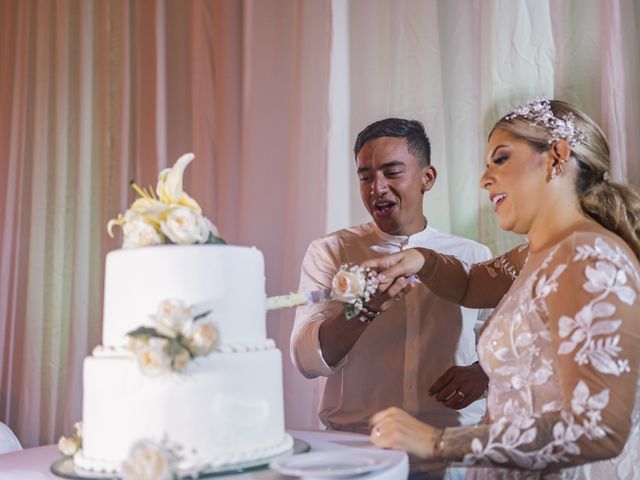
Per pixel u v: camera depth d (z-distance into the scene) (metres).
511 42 2.50
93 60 3.37
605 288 1.47
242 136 2.95
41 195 3.43
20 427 3.36
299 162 2.79
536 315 1.58
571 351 1.46
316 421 2.67
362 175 2.38
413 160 2.34
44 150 3.45
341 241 2.42
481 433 1.50
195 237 1.54
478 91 2.59
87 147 3.33
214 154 3.05
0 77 3.60
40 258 3.41
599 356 1.43
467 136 2.62
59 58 3.41
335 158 2.71
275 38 2.96
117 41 3.30
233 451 1.45
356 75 2.76
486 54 2.52
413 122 2.39
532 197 1.73
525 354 1.59
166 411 1.40
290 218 2.79
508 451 1.46
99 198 3.33
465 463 1.50
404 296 2.28
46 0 3.48
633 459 1.58
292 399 2.73
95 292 3.30
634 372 1.44
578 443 1.41
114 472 1.41
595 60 2.38
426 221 2.46
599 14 2.36
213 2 3.07
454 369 2.10
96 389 1.46
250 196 2.91
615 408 1.41
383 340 2.29
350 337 2.09
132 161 3.26
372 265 2.03
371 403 2.27
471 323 2.30
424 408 2.24
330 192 2.71
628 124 2.25
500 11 2.51
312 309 2.31
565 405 1.45
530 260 1.73
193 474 1.32
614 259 1.51
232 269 1.51
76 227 3.30
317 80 2.81
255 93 2.94
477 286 2.15
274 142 2.93
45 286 3.42
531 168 1.73
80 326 3.26
